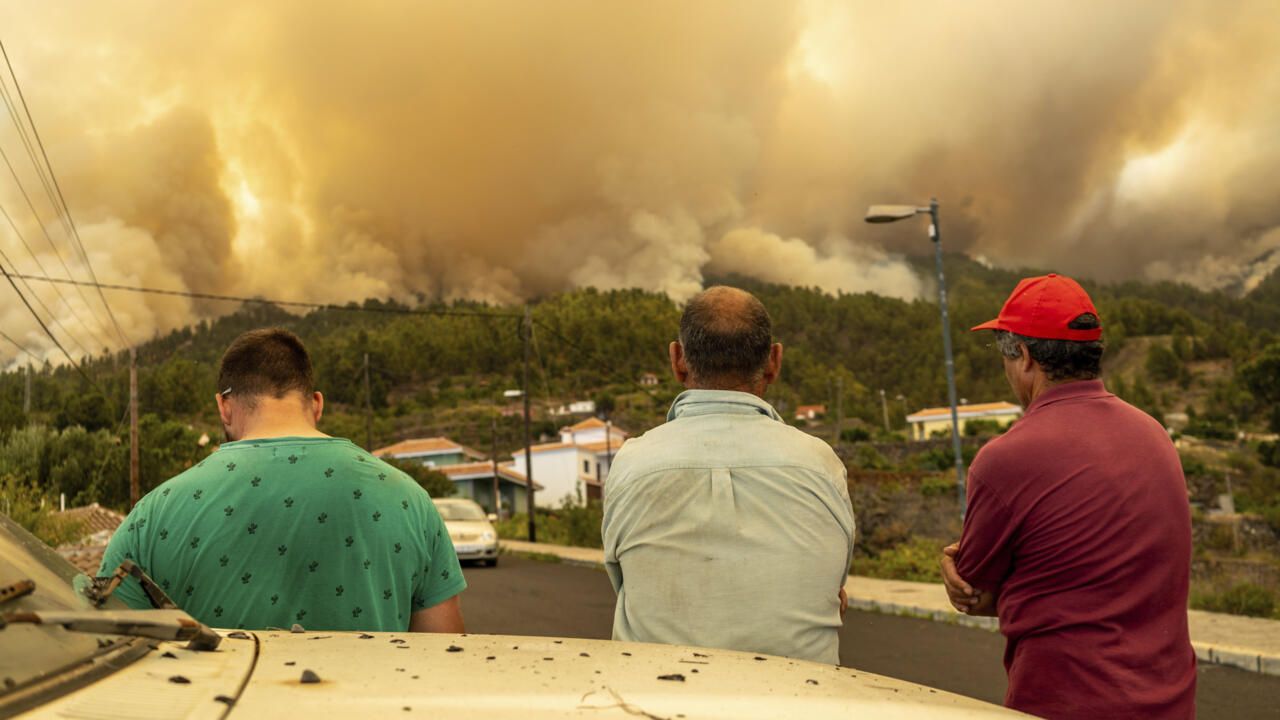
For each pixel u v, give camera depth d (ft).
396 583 7.59
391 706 3.38
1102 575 6.78
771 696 3.96
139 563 7.19
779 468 6.85
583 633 34.01
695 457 6.90
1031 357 7.64
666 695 3.84
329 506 7.37
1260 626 30.42
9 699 2.95
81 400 155.43
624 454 7.30
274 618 7.18
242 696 3.37
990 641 31.81
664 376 557.33
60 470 97.71
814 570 6.65
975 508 7.34
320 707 3.30
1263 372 371.35
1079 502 6.87
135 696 3.21
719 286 7.77
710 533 6.64
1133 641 6.70
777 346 7.78
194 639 4.04
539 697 3.65
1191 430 385.29
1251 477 225.76
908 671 26.55
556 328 615.16
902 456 247.09
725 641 6.44
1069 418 7.26
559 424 394.73
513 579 56.85
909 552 59.00
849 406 568.41
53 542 51.11
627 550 6.88
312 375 8.37
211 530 7.16
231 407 8.08
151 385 207.31
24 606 3.73
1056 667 6.82
